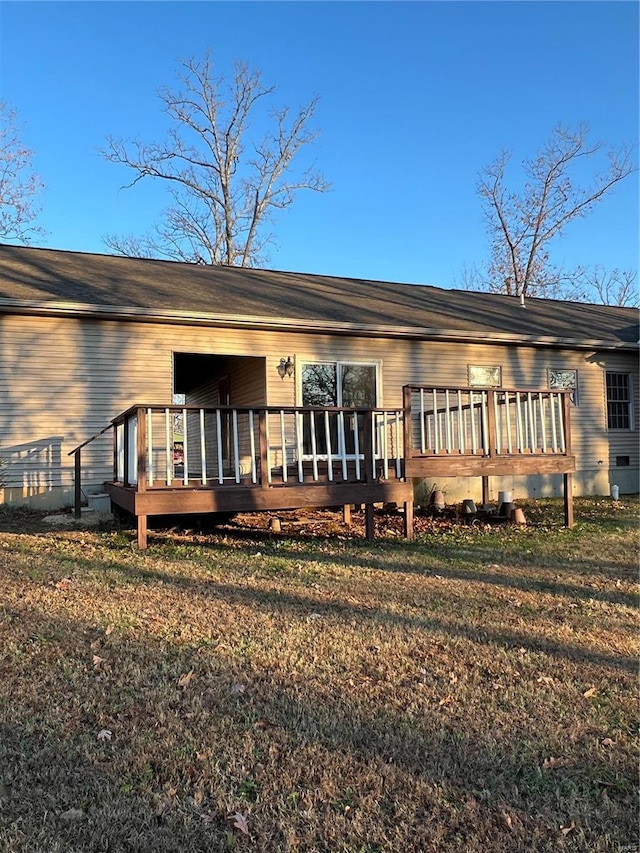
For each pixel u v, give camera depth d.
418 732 2.69
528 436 9.07
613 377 13.68
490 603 4.72
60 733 2.61
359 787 2.28
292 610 4.43
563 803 2.22
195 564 5.88
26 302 8.59
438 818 2.12
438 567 5.96
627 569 5.97
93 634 3.83
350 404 11.16
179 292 10.67
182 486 6.58
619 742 2.67
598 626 4.21
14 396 9.01
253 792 2.23
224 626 4.04
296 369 10.76
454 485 11.77
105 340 9.53
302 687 3.12
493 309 14.44
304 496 7.04
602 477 13.26
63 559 5.96
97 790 2.22
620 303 32.25
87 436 9.38
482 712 2.90
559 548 7.04
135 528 7.87
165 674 3.24
